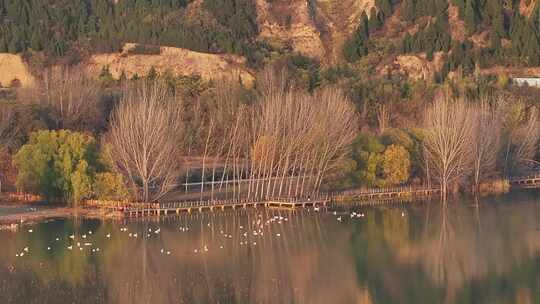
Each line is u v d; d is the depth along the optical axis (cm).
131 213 17912
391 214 18350
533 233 16325
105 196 18488
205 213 18362
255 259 14500
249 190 19500
